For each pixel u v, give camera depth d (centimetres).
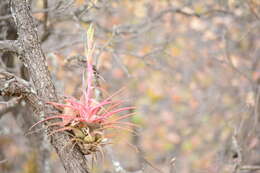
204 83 1073
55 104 330
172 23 924
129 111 677
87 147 330
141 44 897
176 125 1196
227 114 1027
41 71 350
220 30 957
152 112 1217
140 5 823
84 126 328
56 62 623
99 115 334
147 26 738
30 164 686
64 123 329
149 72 989
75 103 327
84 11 565
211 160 770
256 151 750
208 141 1073
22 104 588
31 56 351
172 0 851
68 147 335
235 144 554
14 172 768
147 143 1119
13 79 340
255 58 944
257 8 774
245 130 649
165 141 1131
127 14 894
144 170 459
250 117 659
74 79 679
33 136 656
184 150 1097
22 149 759
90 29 340
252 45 970
